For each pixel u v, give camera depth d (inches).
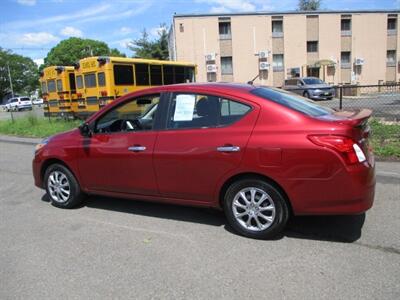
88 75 705.6
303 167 161.2
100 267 156.9
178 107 191.2
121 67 682.8
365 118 166.4
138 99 204.7
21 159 417.4
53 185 235.3
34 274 153.0
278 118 168.4
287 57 1609.3
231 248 169.3
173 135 189.3
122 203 237.9
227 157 173.9
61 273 153.2
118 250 171.9
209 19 1556.3
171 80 779.4
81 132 221.0
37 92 3722.9
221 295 133.8
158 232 190.5
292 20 1590.8
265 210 173.3
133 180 203.3
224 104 180.1
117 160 206.1
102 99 682.8
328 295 131.0
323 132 158.9
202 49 1569.9
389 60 1689.2
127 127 210.2
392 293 130.7
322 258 156.9
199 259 160.4
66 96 819.4
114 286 142.4
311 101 198.5
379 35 1654.8
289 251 164.2
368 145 170.9
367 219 195.2
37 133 640.4
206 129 181.6
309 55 1622.8
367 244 168.2
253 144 168.7
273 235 174.9
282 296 131.6
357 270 146.5
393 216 198.1
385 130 396.2
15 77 3508.9
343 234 179.2
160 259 161.9
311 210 164.9
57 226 204.4
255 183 172.2
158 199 200.1
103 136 212.7
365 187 159.8
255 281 141.8
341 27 1631.4
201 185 184.1
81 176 222.4
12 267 159.3
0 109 2214.6
